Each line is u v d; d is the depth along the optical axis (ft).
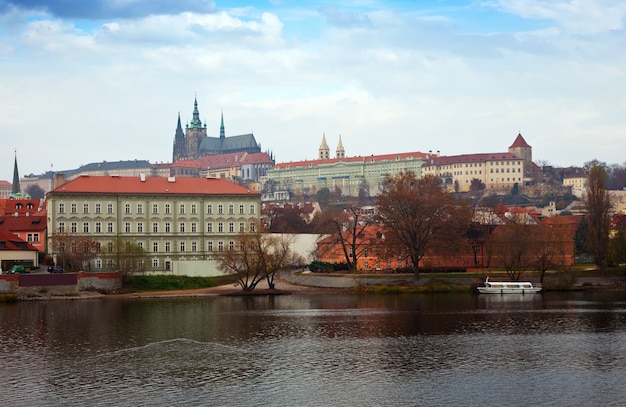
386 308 542.57
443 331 434.30
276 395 299.17
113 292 647.56
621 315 497.05
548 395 296.92
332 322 471.21
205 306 561.02
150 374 333.21
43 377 328.70
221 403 288.92
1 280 609.83
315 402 289.74
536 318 484.33
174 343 400.88
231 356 368.48
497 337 413.80
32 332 435.53
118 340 409.49
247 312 521.65
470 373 331.16
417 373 332.19
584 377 323.37
